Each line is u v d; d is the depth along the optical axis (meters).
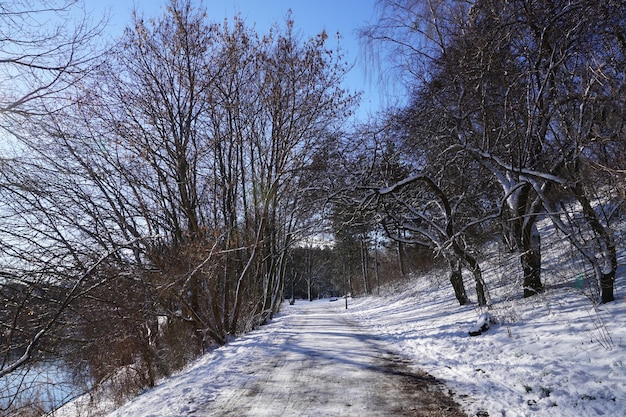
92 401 9.47
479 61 10.33
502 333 8.80
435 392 6.14
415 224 15.98
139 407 6.43
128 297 10.38
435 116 12.55
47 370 8.79
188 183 13.80
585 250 8.58
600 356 5.96
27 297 7.70
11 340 7.43
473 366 7.30
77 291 8.42
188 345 12.62
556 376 5.73
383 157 14.23
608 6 8.16
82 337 9.56
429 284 23.83
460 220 15.22
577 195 8.02
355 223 16.44
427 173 14.00
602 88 7.26
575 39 8.66
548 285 11.65
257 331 16.94
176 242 13.24
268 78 16.69
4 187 8.16
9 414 7.61
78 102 8.42
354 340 12.08
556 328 7.82
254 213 18.00
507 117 10.71
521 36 9.88
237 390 6.74
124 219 11.51
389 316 19.19
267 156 18.14
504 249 15.05
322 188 15.94
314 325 17.80
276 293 24.97
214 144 14.82
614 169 6.43
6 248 8.14
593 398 4.88
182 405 6.11
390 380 6.95
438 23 12.25
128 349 10.37
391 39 12.74
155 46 13.72
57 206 9.79
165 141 13.48
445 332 10.81
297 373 7.76
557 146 9.39
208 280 13.62
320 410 5.48
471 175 14.13
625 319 7.02
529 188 11.07
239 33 15.30
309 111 17.92
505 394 5.62
